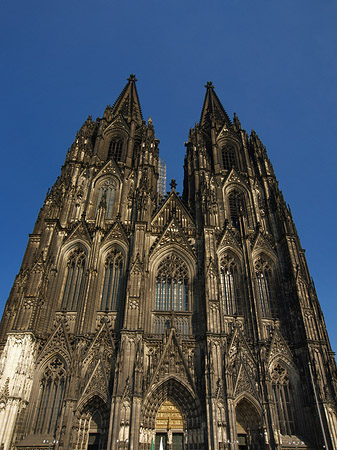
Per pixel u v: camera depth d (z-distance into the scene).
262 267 79.31
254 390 61.22
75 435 55.84
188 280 74.44
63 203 81.62
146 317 68.06
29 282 66.12
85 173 90.62
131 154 97.94
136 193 85.19
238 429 60.62
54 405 59.12
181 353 63.06
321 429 57.28
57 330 64.75
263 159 99.94
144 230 75.56
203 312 67.69
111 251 76.94
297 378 64.75
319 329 66.88
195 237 79.88
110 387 59.31
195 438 57.09
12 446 53.25
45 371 62.00
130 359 59.81
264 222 87.06
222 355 61.97
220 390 58.41
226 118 116.69
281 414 61.75
